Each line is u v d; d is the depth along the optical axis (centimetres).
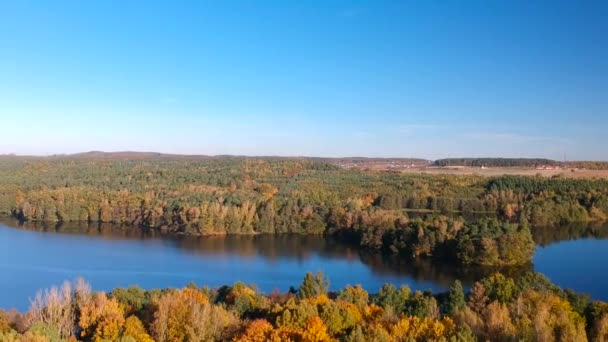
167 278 12912
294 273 13550
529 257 14600
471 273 13662
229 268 14062
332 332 6103
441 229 15612
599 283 12538
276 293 9194
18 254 15412
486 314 6619
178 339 6259
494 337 5725
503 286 8075
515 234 14738
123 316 7125
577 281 12738
